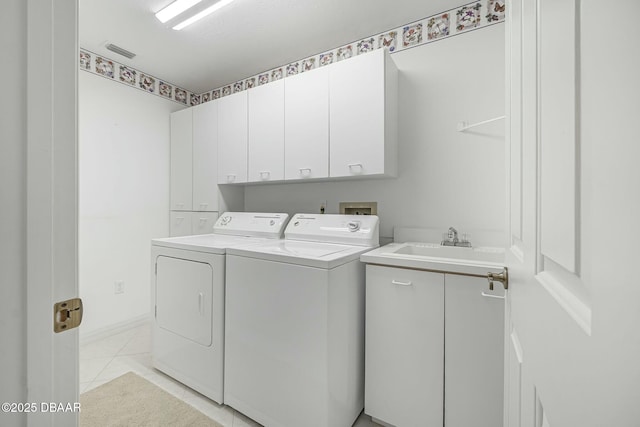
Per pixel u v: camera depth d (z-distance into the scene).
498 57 1.75
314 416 1.28
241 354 1.51
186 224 2.79
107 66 2.46
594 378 0.25
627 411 0.21
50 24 0.45
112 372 1.91
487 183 1.79
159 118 2.86
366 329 1.48
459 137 1.87
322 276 1.28
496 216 1.76
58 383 0.47
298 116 2.07
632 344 0.21
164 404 1.60
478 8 1.79
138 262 2.70
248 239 2.07
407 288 1.37
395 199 2.07
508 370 0.76
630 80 0.22
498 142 1.75
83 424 1.44
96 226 2.42
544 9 0.40
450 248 1.74
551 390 0.37
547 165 0.39
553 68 0.36
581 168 0.28
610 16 0.24
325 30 2.07
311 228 1.99
